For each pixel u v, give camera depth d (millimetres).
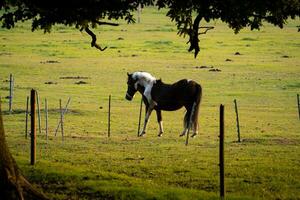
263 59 74750
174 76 60406
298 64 69875
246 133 32531
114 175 17469
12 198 13641
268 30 114125
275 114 39938
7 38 97875
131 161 22578
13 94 47656
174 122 37281
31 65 67688
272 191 17078
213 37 101562
